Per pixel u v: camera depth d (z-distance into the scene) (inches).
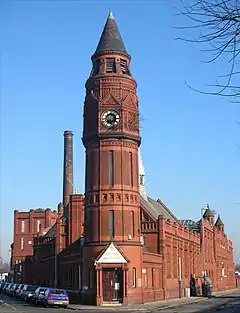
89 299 2204.7
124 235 2246.6
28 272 4306.1
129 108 2351.1
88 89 2400.3
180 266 3221.0
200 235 4165.8
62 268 3034.0
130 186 2313.0
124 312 1786.4
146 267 2455.7
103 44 2429.9
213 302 2564.0
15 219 5442.9
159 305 2186.3
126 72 2434.8
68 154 4003.4
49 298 2016.5
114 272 2204.7
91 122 2348.7
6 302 2448.3
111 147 2309.3
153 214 2994.6
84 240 2330.2
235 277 6609.3
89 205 2311.8
